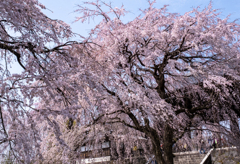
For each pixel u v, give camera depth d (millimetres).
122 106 9383
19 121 4227
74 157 9320
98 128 10266
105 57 8000
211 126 12719
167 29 11438
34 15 5395
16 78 4438
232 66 10547
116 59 8891
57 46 5480
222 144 13633
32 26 5176
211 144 13867
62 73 5000
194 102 12531
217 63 10281
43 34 5336
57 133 4645
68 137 9438
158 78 11164
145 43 10117
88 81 5473
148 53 9516
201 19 9531
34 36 4793
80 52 6297
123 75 9305
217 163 13562
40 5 5598
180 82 12234
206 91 11609
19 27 4719
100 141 11141
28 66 4625
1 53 5949
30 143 4367
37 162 4875
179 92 12586
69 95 5773
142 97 8609
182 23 9203
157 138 9914
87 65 6438
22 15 4914
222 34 9492
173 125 10406
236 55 9828
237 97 11125
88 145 10758
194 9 10039
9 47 4715
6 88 4188
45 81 4488
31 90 4453
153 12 10891
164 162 9734
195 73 9266
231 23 10328
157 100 9203
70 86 5164
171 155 9969
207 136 13086
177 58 10531
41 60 4879
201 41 9875
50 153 8766
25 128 4250
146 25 10078
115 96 8750
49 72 4641
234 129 12008
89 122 9484
